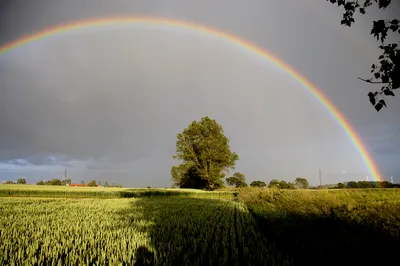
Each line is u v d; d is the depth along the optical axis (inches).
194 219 611.2
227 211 837.8
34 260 284.4
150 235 414.0
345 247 306.0
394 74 122.8
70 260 289.3
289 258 293.3
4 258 292.2
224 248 321.7
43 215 688.4
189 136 2795.3
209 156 2741.1
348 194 846.5
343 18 158.7
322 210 538.0
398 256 271.1
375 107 131.1
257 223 552.7
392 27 124.3
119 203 1148.5
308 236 375.6
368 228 354.6
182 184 3031.5
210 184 2829.7
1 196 1683.1
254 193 1212.5
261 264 270.2
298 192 829.8
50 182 4443.9
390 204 590.6
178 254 301.3
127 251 316.2
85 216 676.7
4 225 528.4
